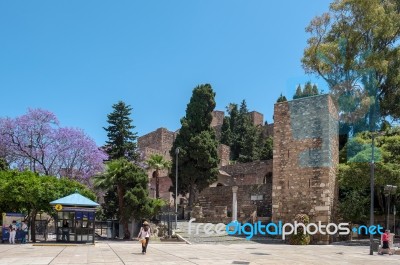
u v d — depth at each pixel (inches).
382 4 1753.2
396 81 1676.9
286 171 1382.9
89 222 1075.3
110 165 1379.2
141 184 1379.2
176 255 806.5
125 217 1332.4
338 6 1727.4
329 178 1289.4
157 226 1465.3
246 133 3095.5
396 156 1331.2
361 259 817.5
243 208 1658.5
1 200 1180.5
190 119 2110.0
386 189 1081.4
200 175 1993.1
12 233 1089.4
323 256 867.4
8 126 1697.8
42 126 1736.0
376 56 1621.6
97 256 757.9
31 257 721.6
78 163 1769.2
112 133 2100.1
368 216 1353.3
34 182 1185.4
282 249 1039.0
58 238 1064.8
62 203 1048.2
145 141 3319.4
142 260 700.7
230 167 2443.4
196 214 1775.3
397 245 1115.3
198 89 2153.1
